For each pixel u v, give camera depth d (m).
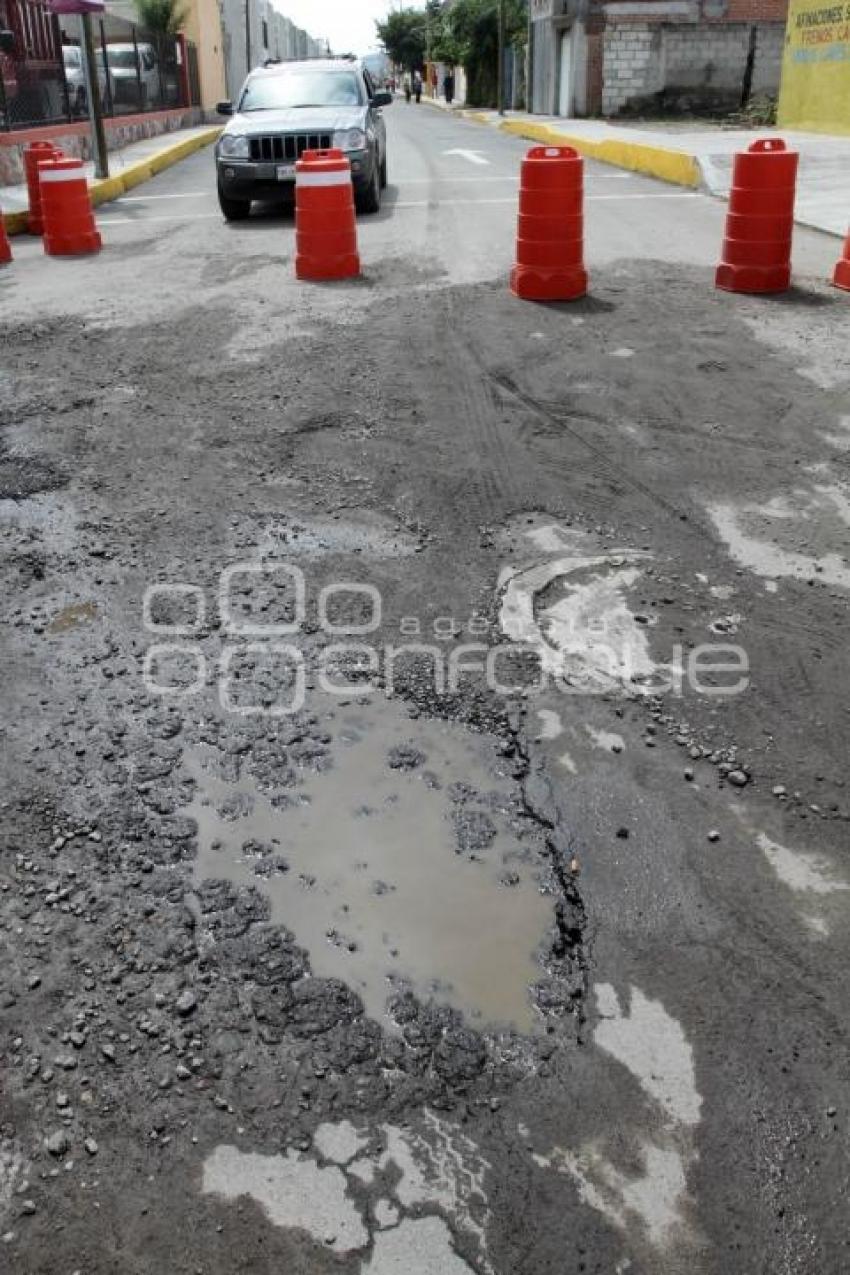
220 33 42.41
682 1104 2.18
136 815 2.99
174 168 21.59
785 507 4.85
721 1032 2.34
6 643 3.86
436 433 5.66
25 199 14.36
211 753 3.25
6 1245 1.93
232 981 2.47
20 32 18.14
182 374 6.67
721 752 3.24
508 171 17.44
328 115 12.33
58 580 4.31
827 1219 1.97
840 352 6.79
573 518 4.76
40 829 2.94
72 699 3.52
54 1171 2.05
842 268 8.34
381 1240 1.94
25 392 6.45
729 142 18.83
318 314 7.84
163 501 4.99
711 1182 2.03
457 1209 1.99
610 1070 2.25
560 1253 1.91
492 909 2.67
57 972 2.49
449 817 2.98
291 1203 2.00
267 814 3.00
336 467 5.30
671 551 4.48
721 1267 1.90
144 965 2.51
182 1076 2.24
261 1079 2.24
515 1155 2.08
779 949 2.55
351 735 3.33
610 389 6.21
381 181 14.50
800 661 3.72
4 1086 2.22
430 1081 2.23
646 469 5.22
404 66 81.12
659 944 2.57
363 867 2.81
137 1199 2.01
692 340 7.05
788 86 22.77
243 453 5.49
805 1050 2.29
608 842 2.88
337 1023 2.37
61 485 5.18
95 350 7.22
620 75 29.16
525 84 38.19
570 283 8.00
